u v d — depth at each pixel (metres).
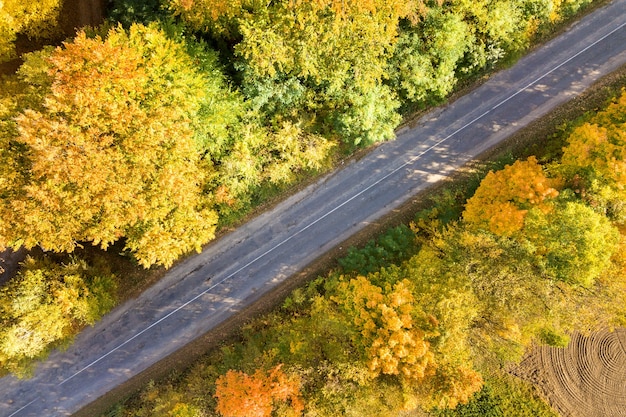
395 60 26.70
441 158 31.36
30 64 23.89
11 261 30.52
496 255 24.97
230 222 30.80
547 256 24.47
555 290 25.08
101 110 21.53
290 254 31.52
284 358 26.80
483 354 27.34
